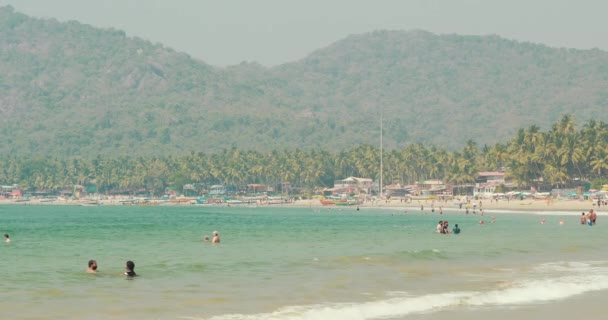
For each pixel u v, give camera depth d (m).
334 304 43.47
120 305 42.88
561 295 46.31
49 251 81.94
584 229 132.62
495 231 126.75
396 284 51.75
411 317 39.56
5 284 51.53
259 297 45.91
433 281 53.41
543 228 137.50
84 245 93.31
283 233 125.19
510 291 47.69
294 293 47.56
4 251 82.19
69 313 40.31
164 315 39.81
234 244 94.12
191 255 75.44
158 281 53.34
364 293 47.66
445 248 84.00
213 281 53.31
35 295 46.56
